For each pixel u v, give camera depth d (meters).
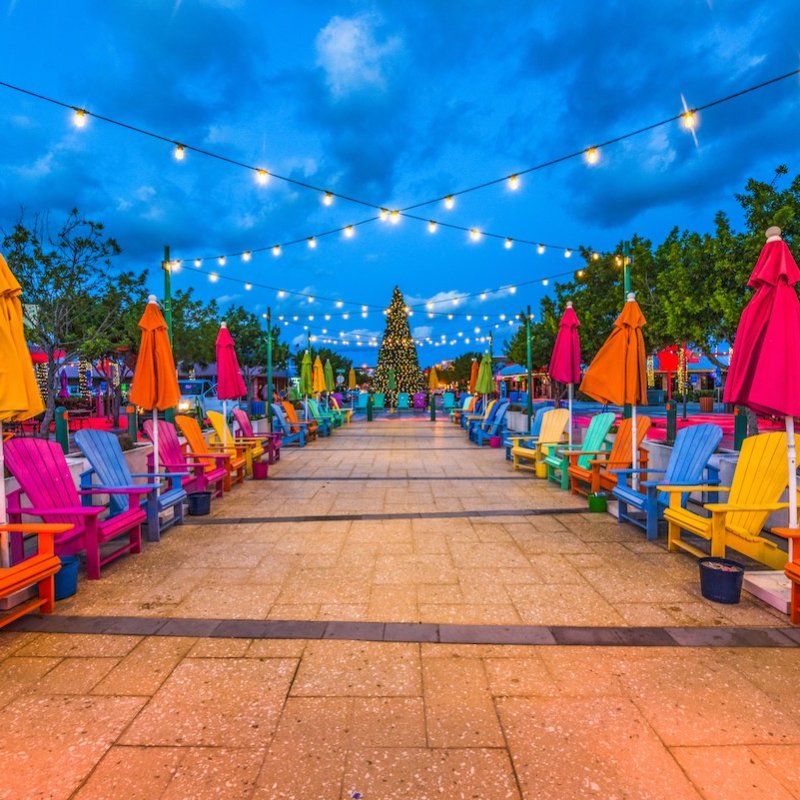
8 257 9.31
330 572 4.81
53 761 2.35
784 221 7.43
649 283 14.88
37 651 3.38
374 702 2.80
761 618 3.80
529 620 3.79
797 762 2.33
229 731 2.56
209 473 7.70
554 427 9.98
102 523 4.89
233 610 4.00
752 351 4.08
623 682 2.98
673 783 2.20
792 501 3.99
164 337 6.80
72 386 25.84
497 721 2.63
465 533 6.04
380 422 24.73
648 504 5.70
